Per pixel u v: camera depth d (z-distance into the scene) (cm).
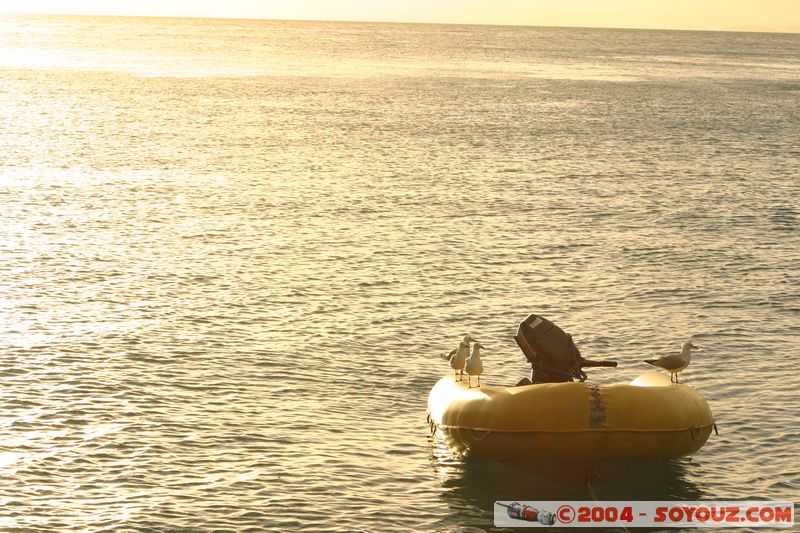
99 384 1600
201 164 4534
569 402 1238
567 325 2038
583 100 9275
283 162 4675
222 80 11181
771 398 1609
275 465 1309
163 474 1272
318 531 1135
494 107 8312
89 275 2377
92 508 1173
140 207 3356
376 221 3184
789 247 2894
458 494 1241
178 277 2378
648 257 2722
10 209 3228
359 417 1500
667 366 1336
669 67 16525
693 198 3778
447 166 4622
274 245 2783
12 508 1166
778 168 4772
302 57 17375
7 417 1446
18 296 2161
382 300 2206
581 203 3616
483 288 2341
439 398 1393
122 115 6950
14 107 7262
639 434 1230
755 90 11262
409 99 9081
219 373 1680
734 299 2272
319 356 1792
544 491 1256
